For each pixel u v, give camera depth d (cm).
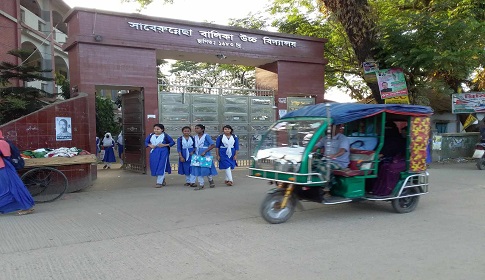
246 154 1423
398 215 698
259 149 690
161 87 1248
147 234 577
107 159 1502
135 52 1169
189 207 767
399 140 744
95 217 683
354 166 671
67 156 888
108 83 1127
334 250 500
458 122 2588
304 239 550
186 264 453
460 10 1448
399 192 693
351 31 1420
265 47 1393
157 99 1216
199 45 1270
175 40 1230
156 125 1011
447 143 1599
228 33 1323
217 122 1359
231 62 1459
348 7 1385
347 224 635
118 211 730
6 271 432
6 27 1709
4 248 512
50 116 934
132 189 979
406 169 709
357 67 1794
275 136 687
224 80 1503
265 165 667
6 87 1171
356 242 535
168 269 438
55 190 878
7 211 685
